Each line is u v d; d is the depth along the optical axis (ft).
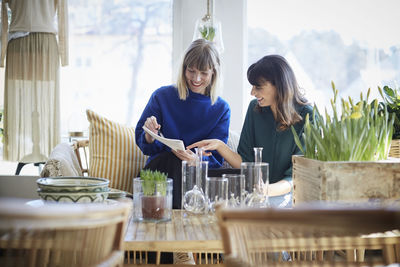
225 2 11.51
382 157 5.01
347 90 12.35
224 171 6.84
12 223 2.56
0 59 11.22
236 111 11.53
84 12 12.00
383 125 5.01
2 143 11.96
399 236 4.00
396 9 12.21
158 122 8.34
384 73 12.34
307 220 2.53
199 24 10.43
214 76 8.25
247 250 3.10
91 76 12.06
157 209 4.75
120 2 12.07
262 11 12.17
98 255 2.94
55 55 11.03
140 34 12.14
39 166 11.41
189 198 5.17
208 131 8.45
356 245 3.64
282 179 7.07
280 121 7.45
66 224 2.64
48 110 10.98
